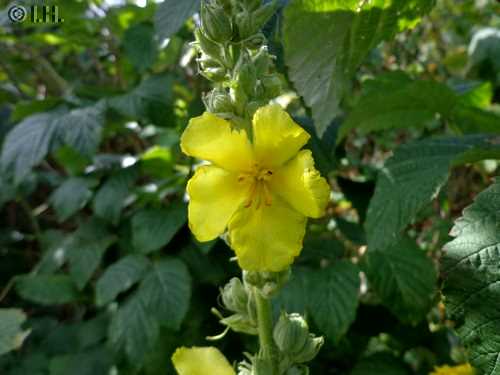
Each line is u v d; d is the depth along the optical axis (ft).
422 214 0.69
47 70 0.95
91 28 0.84
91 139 0.68
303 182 0.31
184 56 0.82
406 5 0.39
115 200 0.72
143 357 0.62
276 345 0.35
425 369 0.65
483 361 0.31
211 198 0.32
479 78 0.88
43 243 0.96
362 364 0.63
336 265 0.57
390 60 0.88
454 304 0.32
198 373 0.36
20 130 0.72
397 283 0.57
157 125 0.70
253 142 0.32
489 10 0.93
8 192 0.93
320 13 0.38
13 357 0.79
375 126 0.61
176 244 0.70
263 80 0.34
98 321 0.76
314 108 0.43
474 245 0.33
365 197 0.65
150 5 0.80
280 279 0.33
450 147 0.46
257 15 0.34
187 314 0.68
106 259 0.82
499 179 0.35
